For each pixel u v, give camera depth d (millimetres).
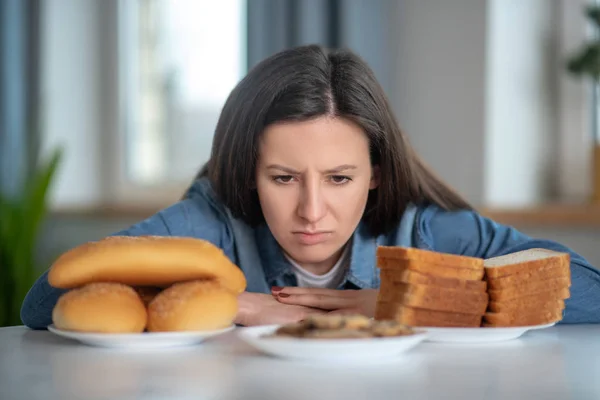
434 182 1358
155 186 3070
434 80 2262
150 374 625
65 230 3045
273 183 1107
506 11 2172
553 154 2312
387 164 1211
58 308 786
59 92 3010
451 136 2225
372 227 1289
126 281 815
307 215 1079
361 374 624
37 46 2932
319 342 657
